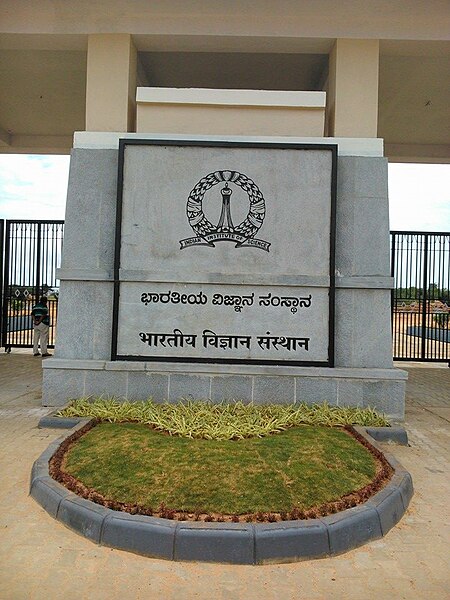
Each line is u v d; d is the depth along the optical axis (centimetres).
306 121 783
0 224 1545
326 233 747
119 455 498
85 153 773
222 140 759
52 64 1034
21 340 1894
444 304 1555
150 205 754
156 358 745
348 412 695
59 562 369
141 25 791
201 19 787
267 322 742
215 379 736
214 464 471
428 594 343
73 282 766
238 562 371
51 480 466
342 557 384
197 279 742
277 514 398
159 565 368
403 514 455
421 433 704
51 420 664
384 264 757
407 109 1235
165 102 781
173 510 401
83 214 769
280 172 753
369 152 767
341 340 750
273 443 536
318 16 784
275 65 957
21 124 1441
